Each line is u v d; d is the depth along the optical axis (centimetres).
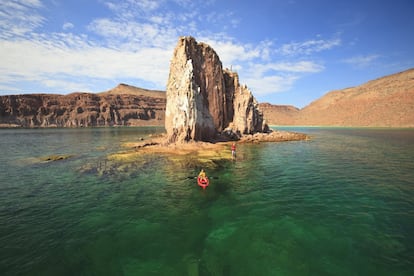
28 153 3653
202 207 1470
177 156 3158
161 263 936
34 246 1041
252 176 2178
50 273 871
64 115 16300
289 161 2881
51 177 2161
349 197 1633
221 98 5734
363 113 13062
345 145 4478
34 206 1485
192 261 949
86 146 4550
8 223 1255
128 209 1441
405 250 1008
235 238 1116
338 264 925
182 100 4219
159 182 1980
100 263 932
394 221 1266
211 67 5634
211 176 2170
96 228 1206
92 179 2080
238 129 5756
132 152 3500
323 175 2219
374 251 1005
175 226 1233
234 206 1487
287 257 973
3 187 1873
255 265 924
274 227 1216
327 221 1276
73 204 1517
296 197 1638
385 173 2291
